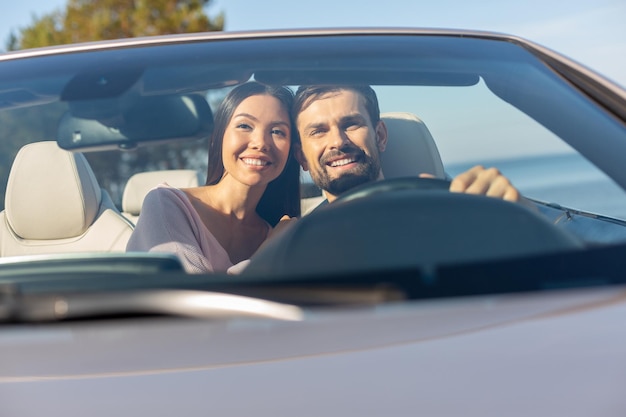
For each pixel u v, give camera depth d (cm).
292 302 166
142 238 242
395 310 162
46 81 249
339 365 143
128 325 164
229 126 248
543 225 185
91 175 292
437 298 166
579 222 215
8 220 279
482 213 188
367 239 181
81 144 257
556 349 146
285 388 138
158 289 172
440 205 190
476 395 134
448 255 177
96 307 168
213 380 141
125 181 320
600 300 162
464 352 146
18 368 150
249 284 172
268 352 149
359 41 257
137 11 2239
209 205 251
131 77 248
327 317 161
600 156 210
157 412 133
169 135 253
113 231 285
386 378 139
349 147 243
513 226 184
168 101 248
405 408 132
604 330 150
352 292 167
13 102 244
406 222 185
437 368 141
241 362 146
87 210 282
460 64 246
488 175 214
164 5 2247
